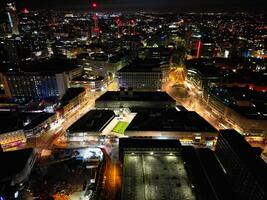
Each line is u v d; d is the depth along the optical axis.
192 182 121.56
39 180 138.12
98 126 184.12
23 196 126.69
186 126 174.75
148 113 198.88
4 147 172.75
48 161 156.00
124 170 130.00
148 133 171.62
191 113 197.75
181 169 131.50
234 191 119.06
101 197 121.94
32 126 183.75
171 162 137.38
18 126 181.75
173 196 112.62
